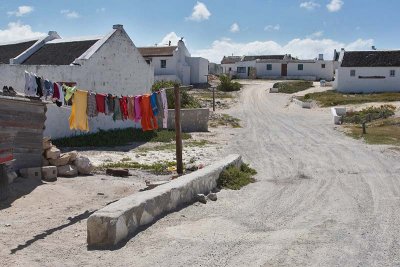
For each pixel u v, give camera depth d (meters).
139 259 8.41
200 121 33.88
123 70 29.30
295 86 65.62
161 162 20.19
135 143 26.08
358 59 59.19
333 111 41.06
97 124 27.20
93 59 26.75
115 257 8.48
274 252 8.97
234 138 29.94
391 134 30.06
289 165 20.38
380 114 38.81
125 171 16.77
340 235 10.15
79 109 13.95
